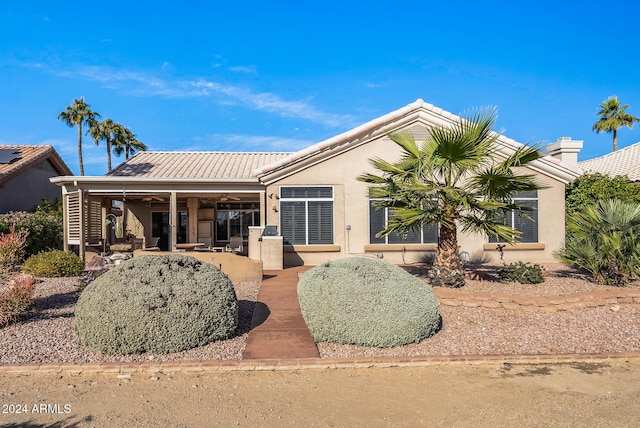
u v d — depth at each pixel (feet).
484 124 31.89
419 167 34.55
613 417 15.62
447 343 23.59
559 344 23.47
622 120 144.05
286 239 51.85
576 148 60.90
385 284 25.00
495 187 31.73
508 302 28.76
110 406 16.47
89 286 23.97
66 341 23.49
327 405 16.61
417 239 52.60
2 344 22.95
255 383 18.76
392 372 20.12
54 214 69.92
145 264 25.20
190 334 22.47
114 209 81.41
